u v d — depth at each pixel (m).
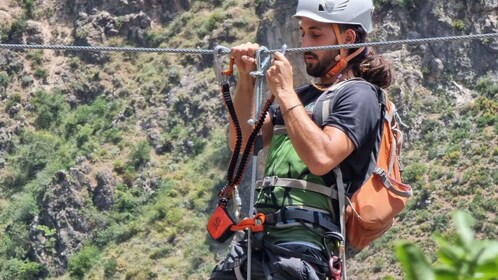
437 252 7.20
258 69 15.30
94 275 178.25
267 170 15.15
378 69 15.49
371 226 14.55
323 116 14.73
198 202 183.50
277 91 14.66
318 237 14.49
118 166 196.00
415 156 177.62
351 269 148.88
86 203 191.50
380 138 14.84
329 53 15.55
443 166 171.12
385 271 145.75
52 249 187.00
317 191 14.58
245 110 16.09
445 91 191.00
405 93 189.50
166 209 183.50
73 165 197.75
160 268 175.00
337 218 14.73
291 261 14.20
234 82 91.44
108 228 186.00
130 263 177.88
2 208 195.38
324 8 15.51
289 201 14.59
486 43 195.88
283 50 15.42
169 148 199.00
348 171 14.66
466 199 161.12
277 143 15.26
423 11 198.75
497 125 177.38
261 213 14.73
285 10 193.88
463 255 6.84
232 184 15.41
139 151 197.75
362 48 15.73
